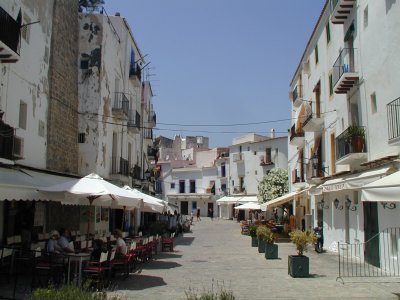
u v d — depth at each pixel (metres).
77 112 21.95
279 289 11.54
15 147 14.48
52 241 12.38
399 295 10.21
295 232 14.02
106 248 12.91
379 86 15.09
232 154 72.56
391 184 9.90
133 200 13.62
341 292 10.99
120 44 27.23
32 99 16.33
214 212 76.94
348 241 19.55
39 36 17.03
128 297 10.41
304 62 29.59
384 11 14.56
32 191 11.73
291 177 36.91
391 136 13.77
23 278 12.34
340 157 18.38
